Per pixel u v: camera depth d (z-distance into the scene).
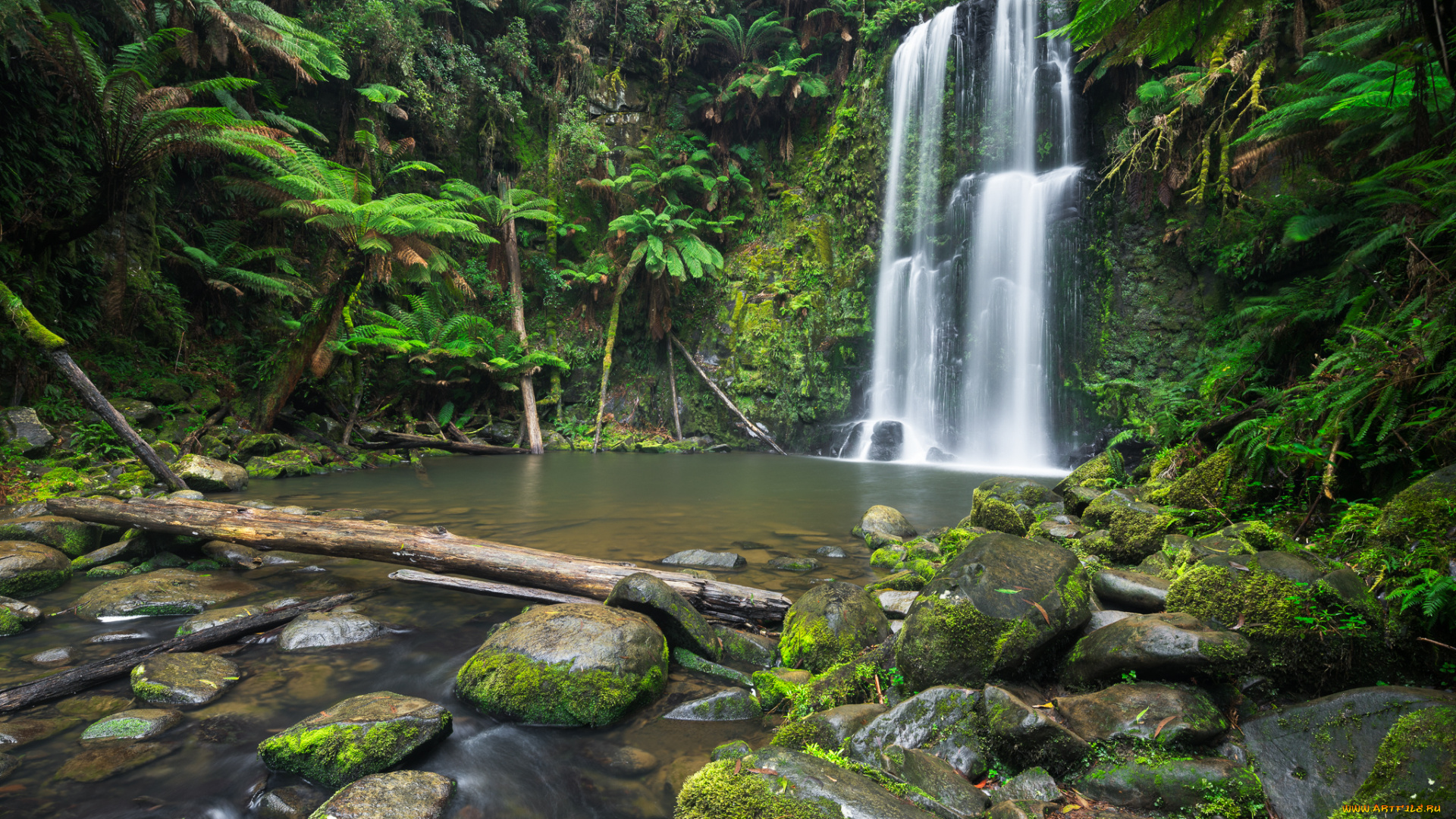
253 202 14.32
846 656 3.06
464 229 11.90
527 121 19.33
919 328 16.42
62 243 9.20
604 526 6.85
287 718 2.75
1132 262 13.85
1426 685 2.12
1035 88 15.11
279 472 10.32
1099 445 13.74
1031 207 15.02
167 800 2.21
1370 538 2.75
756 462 14.59
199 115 8.41
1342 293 4.95
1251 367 5.68
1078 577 2.78
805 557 5.52
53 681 2.91
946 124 16.08
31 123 9.23
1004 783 2.08
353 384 14.34
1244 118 11.21
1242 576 2.52
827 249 18.06
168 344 11.74
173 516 4.81
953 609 2.63
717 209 19.70
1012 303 15.20
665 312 18.39
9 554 4.25
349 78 15.45
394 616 3.98
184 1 10.62
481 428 16.62
